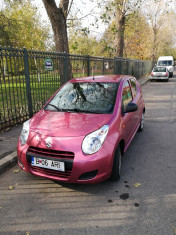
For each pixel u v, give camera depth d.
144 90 14.73
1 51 5.04
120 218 2.50
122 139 3.32
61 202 2.83
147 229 2.32
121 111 3.52
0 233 2.33
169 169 3.66
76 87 4.16
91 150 2.76
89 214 2.59
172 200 2.81
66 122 3.15
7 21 14.60
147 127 6.12
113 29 10.47
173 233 2.26
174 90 14.38
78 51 26.23
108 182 3.26
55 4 8.81
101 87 3.99
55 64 7.09
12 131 5.40
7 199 2.92
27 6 16.92
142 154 4.28
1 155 4.04
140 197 2.89
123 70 15.93
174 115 7.55
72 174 2.74
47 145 2.83
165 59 26.16
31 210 2.69
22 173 3.62
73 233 2.29
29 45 16.30
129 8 15.52
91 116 3.29
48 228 2.38
